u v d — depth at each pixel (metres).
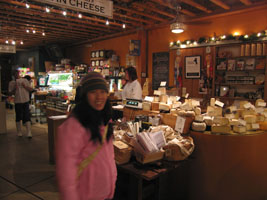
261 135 2.53
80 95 1.26
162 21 6.38
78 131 1.16
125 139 2.33
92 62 8.71
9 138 5.23
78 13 5.84
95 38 9.05
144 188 2.38
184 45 6.22
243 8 5.06
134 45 7.02
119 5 5.18
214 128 2.51
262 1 4.78
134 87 3.95
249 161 2.46
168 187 2.74
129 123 2.46
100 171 1.26
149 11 5.76
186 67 6.29
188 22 6.22
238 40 5.12
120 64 8.29
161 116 2.84
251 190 2.53
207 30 5.86
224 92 5.54
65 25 7.30
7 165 3.67
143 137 2.06
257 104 2.97
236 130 2.53
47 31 8.05
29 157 4.02
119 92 5.02
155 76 7.15
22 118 5.36
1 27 7.43
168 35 6.73
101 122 1.30
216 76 5.68
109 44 8.74
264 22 4.90
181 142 2.25
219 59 5.64
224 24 5.54
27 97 5.28
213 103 2.97
